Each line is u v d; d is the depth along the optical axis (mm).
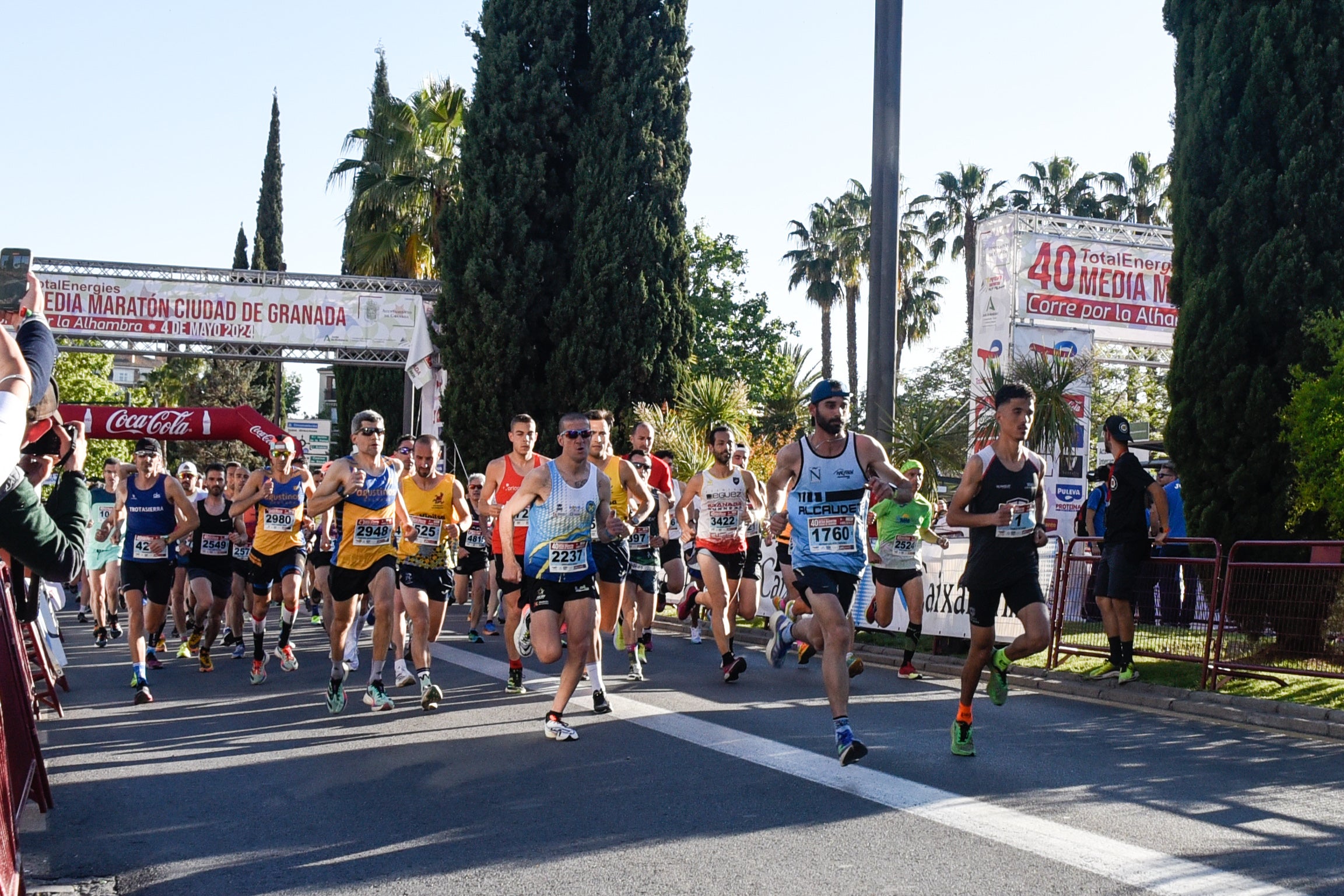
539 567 7387
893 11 13609
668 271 23922
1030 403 6773
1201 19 11594
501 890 4414
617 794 5879
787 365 47438
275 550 11078
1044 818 5371
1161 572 10117
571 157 24172
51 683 8406
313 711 8766
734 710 8477
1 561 4586
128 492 11297
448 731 7734
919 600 11055
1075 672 10578
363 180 29797
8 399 2496
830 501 6738
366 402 38688
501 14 24172
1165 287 23406
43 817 5578
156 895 4426
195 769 6680
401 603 9680
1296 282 10898
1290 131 10969
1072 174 45562
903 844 4945
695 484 10805
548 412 23766
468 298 23578
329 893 4418
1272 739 7820
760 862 4715
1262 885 4395
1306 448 9820
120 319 24672
